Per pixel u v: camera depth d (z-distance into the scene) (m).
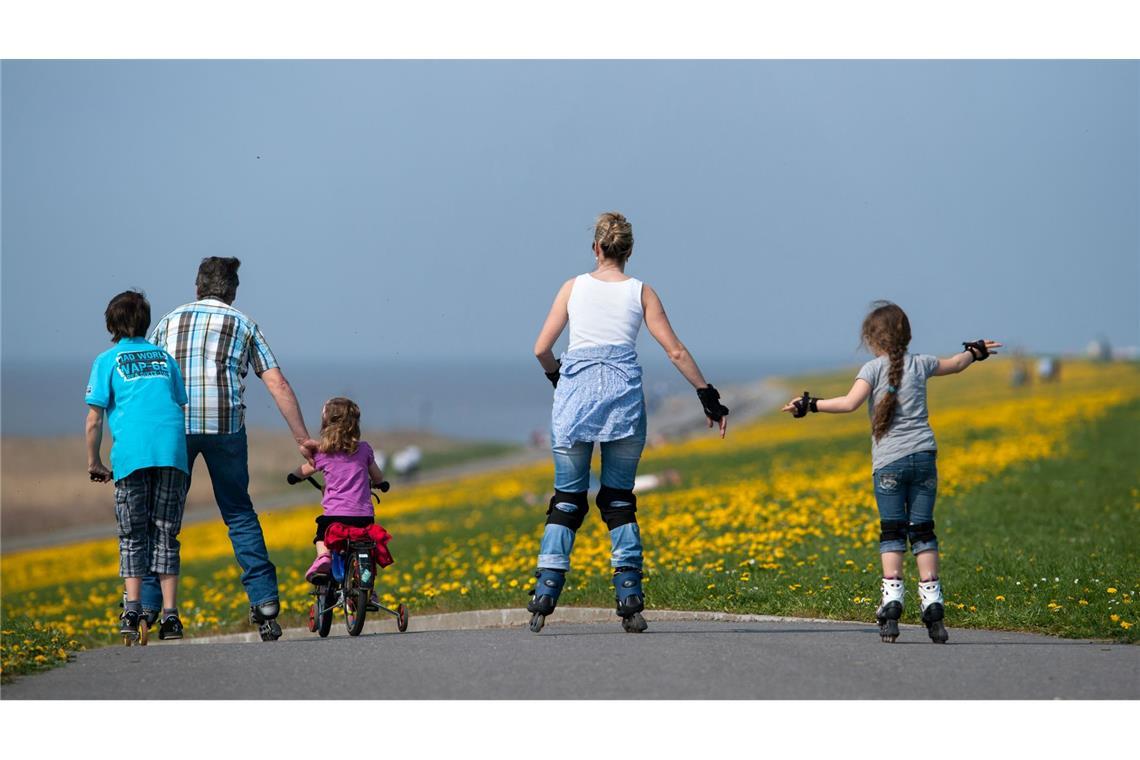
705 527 59.25
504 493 121.69
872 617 32.91
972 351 27.94
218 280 33.88
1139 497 62.38
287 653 26.41
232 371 33.16
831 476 86.38
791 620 33.50
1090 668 23.78
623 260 29.16
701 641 26.91
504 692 21.83
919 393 27.52
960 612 32.69
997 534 50.22
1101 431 106.44
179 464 31.89
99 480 32.22
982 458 87.56
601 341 28.23
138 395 31.83
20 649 27.62
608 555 48.00
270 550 86.69
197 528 128.25
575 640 27.33
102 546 123.38
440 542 74.12
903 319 27.80
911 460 27.17
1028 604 32.47
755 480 93.88
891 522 27.42
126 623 31.89
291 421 34.03
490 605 40.25
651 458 146.62
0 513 178.25
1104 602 31.67
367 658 25.28
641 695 21.38
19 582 96.50
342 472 34.12
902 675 22.94
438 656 25.23
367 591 32.84
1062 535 49.06
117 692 22.75
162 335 33.28
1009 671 23.41
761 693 21.50
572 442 28.09
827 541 49.75
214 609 54.72
